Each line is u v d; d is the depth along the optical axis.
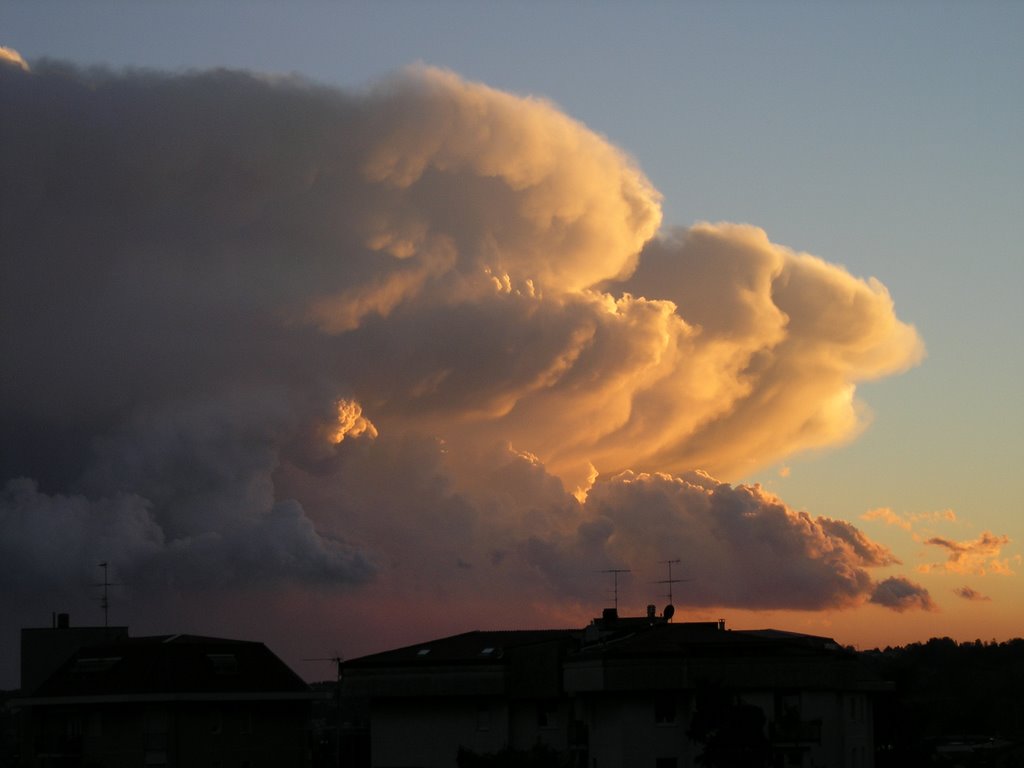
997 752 132.50
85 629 113.56
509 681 93.00
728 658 84.00
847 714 89.69
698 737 81.12
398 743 93.50
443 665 93.25
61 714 102.25
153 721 101.56
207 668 104.44
